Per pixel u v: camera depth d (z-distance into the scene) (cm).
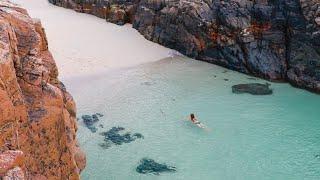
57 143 1862
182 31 4647
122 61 4425
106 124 3180
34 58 1898
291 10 3909
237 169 2661
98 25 5466
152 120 3266
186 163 2711
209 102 3584
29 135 1695
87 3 5934
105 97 3612
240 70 4262
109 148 2855
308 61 3828
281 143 2972
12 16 1995
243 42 4175
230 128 3159
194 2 4547
